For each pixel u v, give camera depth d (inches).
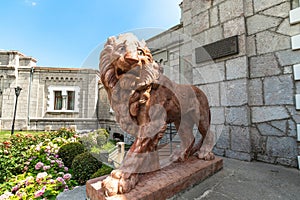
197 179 45.4
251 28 77.0
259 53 74.3
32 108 336.8
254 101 74.4
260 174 54.4
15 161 90.0
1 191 66.7
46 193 54.7
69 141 127.0
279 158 66.4
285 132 66.1
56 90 334.0
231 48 79.2
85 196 40.7
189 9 103.0
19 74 349.4
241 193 41.2
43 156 98.6
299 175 53.9
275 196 39.9
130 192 32.3
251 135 74.1
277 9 70.6
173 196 37.8
